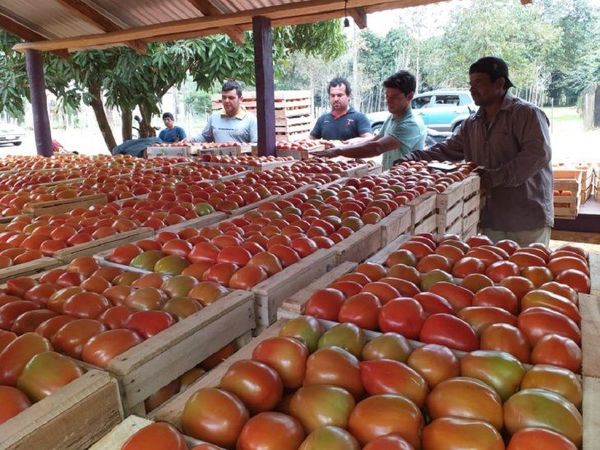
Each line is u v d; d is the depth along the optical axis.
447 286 1.57
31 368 1.18
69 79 8.34
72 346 1.33
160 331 1.39
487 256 1.86
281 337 1.28
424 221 2.95
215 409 1.05
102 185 3.67
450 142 4.59
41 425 1.00
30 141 17.61
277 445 0.97
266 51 5.11
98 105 8.93
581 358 1.22
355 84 16.67
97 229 2.44
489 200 4.02
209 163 4.95
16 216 2.98
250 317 1.65
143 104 8.77
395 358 1.25
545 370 1.13
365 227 2.42
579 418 1.01
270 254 1.88
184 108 22.39
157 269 1.92
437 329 1.34
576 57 16.98
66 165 5.09
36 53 6.43
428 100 13.91
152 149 6.55
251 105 9.16
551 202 4.01
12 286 1.76
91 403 1.09
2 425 0.98
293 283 1.80
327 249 2.08
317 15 5.12
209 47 8.22
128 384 1.20
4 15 6.06
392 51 20.34
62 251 2.15
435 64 18.72
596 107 14.28
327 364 1.18
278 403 1.17
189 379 1.42
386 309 1.43
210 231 2.28
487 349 1.29
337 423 1.05
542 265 1.78
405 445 0.92
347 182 3.46
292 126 8.36
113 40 5.85
